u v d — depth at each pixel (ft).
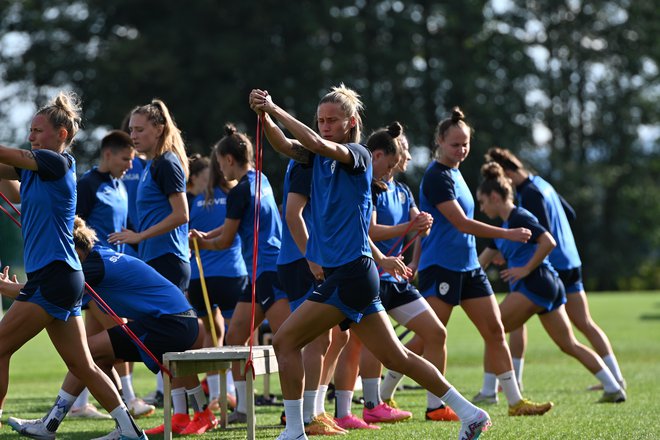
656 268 593.83
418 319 82.58
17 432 80.59
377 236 83.56
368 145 84.94
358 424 82.89
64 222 67.00
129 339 74.49
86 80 425.69
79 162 421.59
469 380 131.75
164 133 90.27
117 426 75.05
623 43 564.71
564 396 108.58
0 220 372.79
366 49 465.06
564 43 554.87
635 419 84.69
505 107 499.10
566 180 523.70
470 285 89.92
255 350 69.67
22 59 436.76
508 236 86.12
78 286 67.67
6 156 64.39
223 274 103.24
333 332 83.20
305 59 430.61
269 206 91.91
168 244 90.17
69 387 74.69
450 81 482.28
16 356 185.78
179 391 82.53
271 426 85.97
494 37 504.84
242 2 433.89
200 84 424.46
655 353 170.81
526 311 101.04
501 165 108.37
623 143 581.94
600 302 342.03
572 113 573.33
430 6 497.46
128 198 105.60
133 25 449.48
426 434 75.46
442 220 89.45
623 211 583.17
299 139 60.95
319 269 73.20
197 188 112.88
